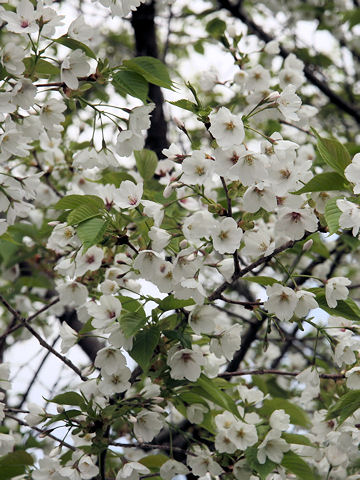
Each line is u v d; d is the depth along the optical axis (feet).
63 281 24.63
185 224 13.19
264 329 28.35
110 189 15.19
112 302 13.69
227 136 12.48
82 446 14.89
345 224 12.05
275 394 25.41
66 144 25.75
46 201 24.77
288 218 14.15
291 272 14.25
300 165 14.46
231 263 14.26
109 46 35.01
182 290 13.34
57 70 13.91
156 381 14.96
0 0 14.51
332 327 15.23
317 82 32.91
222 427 15.43
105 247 16.75
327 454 17.11
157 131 29.07
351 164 12.34
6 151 14.29
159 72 13.58
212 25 28.40
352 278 29.40
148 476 15.85
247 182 12.62
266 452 14.73
